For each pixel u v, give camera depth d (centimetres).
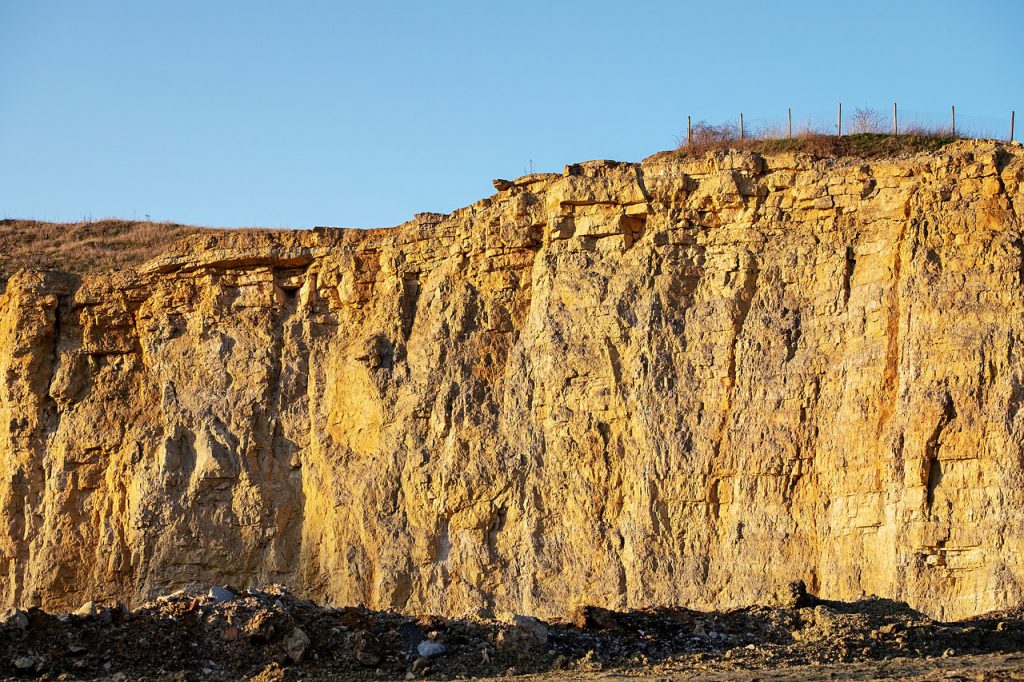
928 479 3419
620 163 4103
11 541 4453
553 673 2102
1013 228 3572
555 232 4056
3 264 5297
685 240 3922
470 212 4244
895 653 2247
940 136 4244
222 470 4253
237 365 4388
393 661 2130
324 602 4028
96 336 4572
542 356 3956
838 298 3709
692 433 3738
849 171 3797
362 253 4381
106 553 4328
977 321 3500
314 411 4266
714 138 4509
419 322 4219
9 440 4531
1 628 2058
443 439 4009
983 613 3002
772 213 3856
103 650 2081
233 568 4184
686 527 3684
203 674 2052
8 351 4588
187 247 4562
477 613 3766
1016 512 3316
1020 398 3406
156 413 4438
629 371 3850
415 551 3925
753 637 2325
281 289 4466
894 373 3553
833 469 3556
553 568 3759
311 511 4166
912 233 3650
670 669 2114
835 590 3453
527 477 3872
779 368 3703
